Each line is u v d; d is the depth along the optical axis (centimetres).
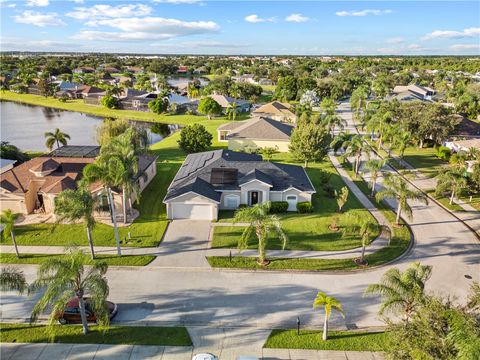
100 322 2044
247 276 2884
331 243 3381
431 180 5175
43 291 2678
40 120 10138
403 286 2016
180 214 3856
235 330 2292
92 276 2116
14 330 2280
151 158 5100
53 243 3341
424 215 4047
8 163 5091
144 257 3122
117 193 3853
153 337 2222
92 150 5122
